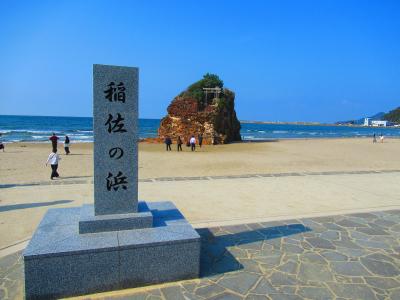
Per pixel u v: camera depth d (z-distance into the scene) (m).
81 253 4.45
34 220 7.94
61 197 10.47
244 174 15.88
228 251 6.11
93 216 5.28
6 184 12.79
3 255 5.86
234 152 30.73
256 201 9.98
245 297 4.59
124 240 4.79
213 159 23.97
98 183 5.33
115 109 5.33
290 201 10.01
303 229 7.33
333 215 8.43
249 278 5.11
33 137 50.47
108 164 5.36
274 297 4.60
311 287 4.87
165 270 4.89
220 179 13.97
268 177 14.62
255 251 6.12
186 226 5.45
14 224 7.62
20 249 6.12
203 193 11.09
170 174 16.02
